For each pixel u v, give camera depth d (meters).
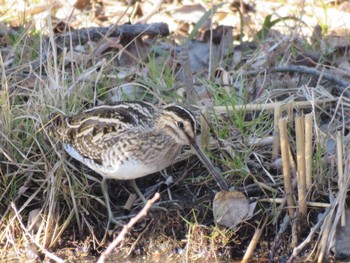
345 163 10.66
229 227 10.93
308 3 14.56
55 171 11.08
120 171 10.81
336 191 11.07
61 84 11.87
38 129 11.35
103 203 11.13
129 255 10.96
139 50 13.26
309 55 13.05
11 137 11.35
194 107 11.87
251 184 11.28
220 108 11.80
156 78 12.43
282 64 12.87
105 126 10.76
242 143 11.49
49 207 10.95
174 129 10.82
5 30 13.36
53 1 14.40
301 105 11.86
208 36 13.50
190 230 10.94
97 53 12.98
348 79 12.73
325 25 13.88
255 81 12.49
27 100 12.09
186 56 12.01
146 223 11.09
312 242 10.78
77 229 11.07
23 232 10.96
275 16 14.55
